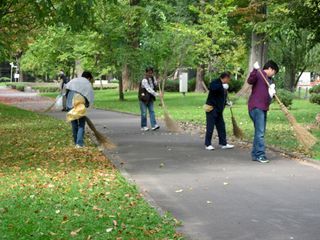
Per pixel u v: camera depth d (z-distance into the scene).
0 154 11.70
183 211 6.86
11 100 36.47
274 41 35.75
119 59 29.19
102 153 11.60
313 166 9.95
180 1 36.75
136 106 26.73
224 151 11.80
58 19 13.00
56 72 38.53
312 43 18.67
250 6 24.81
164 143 13.13
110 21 28.20
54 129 16.38
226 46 35.81
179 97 33.38
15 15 16.95
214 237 5.75
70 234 5.62
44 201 7.06
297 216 6.55
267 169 9.66
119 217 6.27
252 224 6.24
